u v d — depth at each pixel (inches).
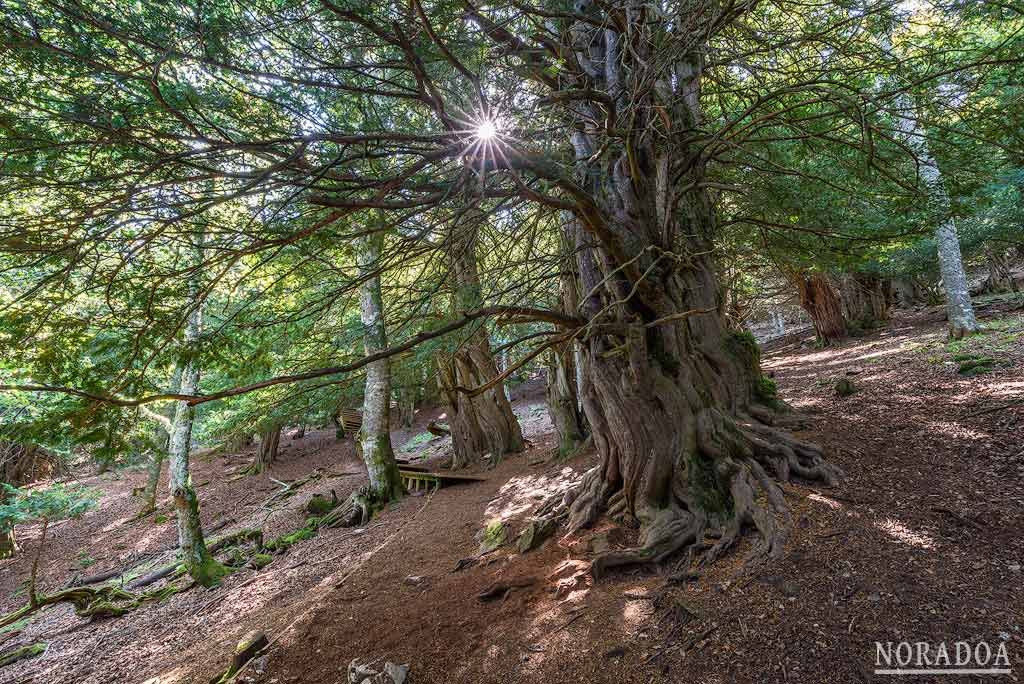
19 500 566.6
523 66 185.6
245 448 1191.6
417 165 132.0
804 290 844.0
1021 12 161.5
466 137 137.3
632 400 244.7
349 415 901.8
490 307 188.4
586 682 159.9
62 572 574.9
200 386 576.7
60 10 98.8
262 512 646.5
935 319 770.8
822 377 515.2
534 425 818.2
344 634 230.4
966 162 230.2
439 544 341.7
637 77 198.4
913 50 227.0
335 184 146.9
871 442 269.4
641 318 239.5
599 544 239.5
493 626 206.8
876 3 171.9
